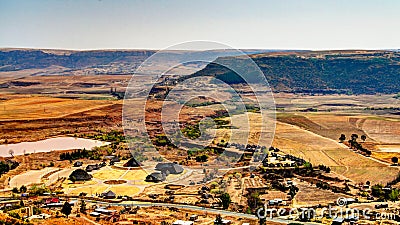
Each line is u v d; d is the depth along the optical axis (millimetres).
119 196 144250
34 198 144250
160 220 121250
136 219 122125
